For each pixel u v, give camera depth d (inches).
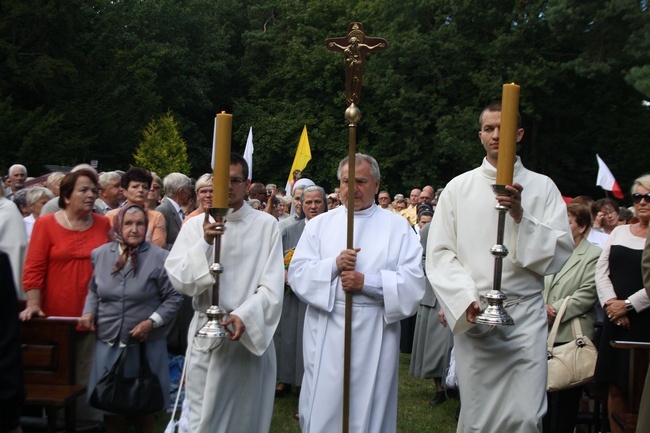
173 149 973.8
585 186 1092.5
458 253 152.9
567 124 1096.2
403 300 146.1
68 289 185.8
